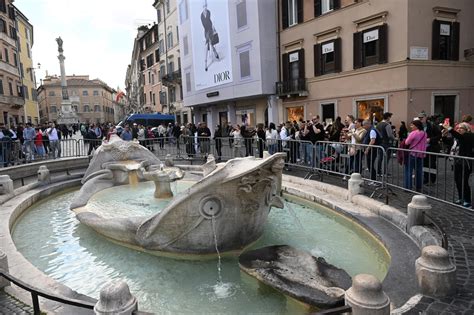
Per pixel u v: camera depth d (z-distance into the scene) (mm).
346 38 21891
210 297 4402
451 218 6121
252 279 4586
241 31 27609
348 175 8852
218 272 5023
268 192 5414
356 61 21297
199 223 5199
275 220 7137
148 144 16719
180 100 44406
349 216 6719
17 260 4984
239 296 4406
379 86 20156
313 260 4855
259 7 26109
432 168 8117
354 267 5055
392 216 6160
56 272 5312
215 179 5023
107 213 6938
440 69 19594
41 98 109625
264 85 26781
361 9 20719
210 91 32062
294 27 25375
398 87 19172
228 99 30312
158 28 49719
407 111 18906
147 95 60406
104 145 10141
